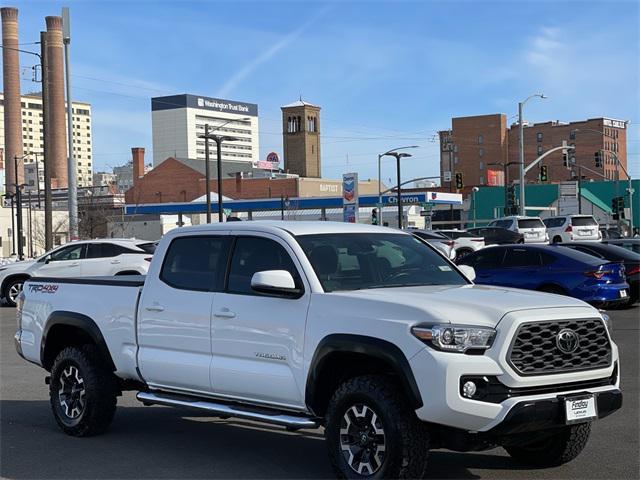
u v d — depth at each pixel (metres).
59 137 113.81
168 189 113.31
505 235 36.78
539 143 145.88
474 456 6.95
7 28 108.94
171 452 7.25
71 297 7.98
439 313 5.35
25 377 11.62
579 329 5.56
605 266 16.50
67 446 7.51
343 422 5.74
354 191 42.31
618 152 147.88
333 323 5.80
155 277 7.25
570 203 81.31
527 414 5.20
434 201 71.38
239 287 6.60
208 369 6.62
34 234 73.44
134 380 7.52
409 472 5.36
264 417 6.20
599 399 5.56
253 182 105.75
